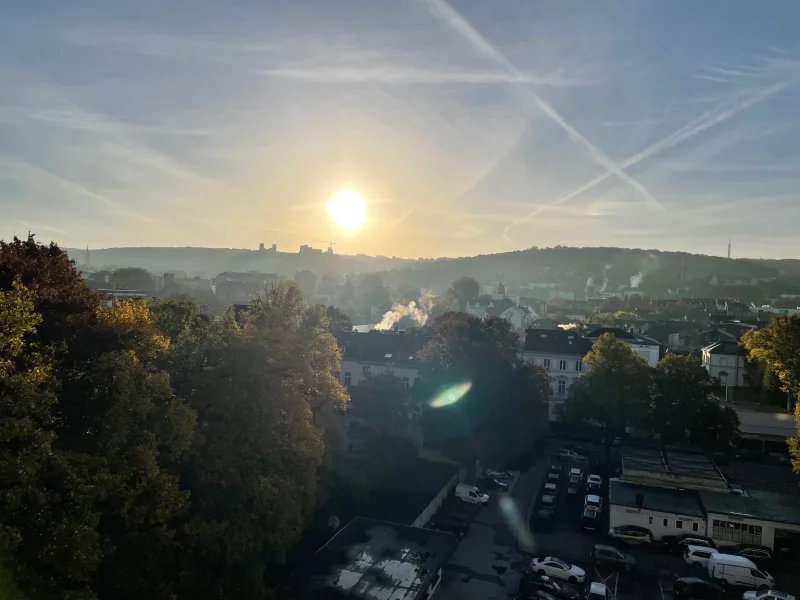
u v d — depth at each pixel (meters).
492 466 56.66
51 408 24.14
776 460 59.19
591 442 68.44
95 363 25.67
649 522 42.31
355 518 39.41
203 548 25.62
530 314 157.25
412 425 64.25
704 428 56.09
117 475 22.20
